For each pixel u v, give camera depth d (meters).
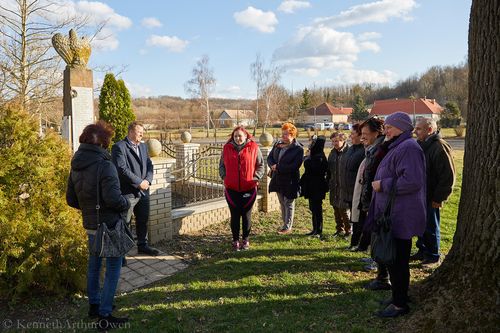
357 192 4.59
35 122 4.05
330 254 5.06
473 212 3.20
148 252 5.21
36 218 3.73
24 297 3.77
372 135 4.31
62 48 8.32
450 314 2.92
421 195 3.18
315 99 87.19
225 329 3.21
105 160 3.23
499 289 2.84
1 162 3.64
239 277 4.36
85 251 3.90
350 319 3.33
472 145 3.26
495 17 3.02
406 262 3.25
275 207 7.70
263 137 7.62
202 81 49.47
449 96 76.62
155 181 5.64
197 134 42.81
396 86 102.88
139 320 3.38
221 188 8.00
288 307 3.60
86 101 8.57
